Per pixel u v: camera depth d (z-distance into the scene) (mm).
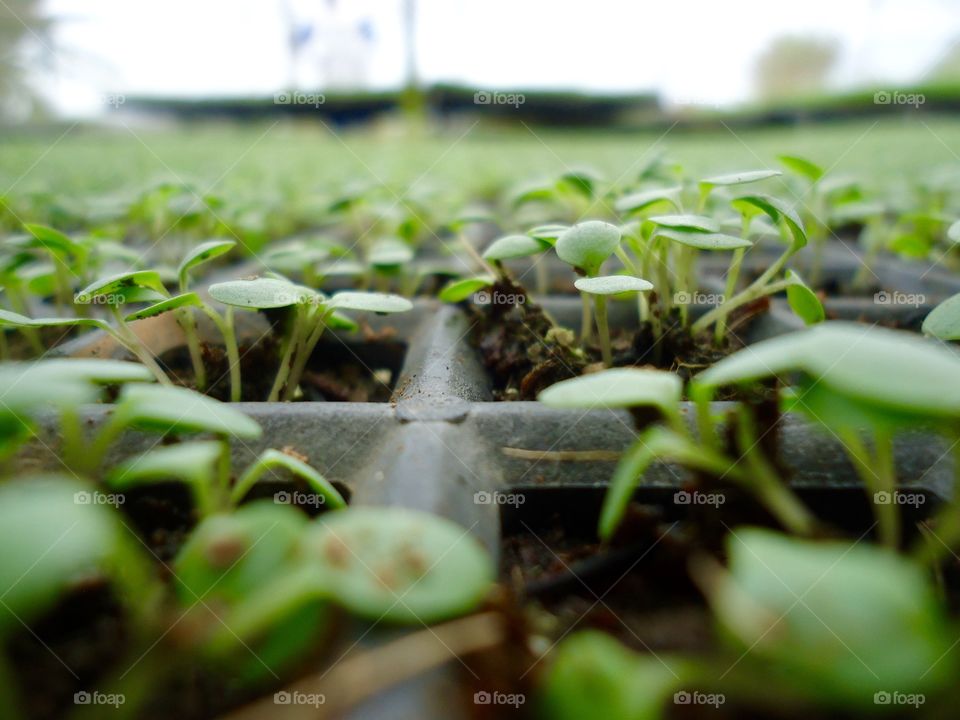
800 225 75
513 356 92
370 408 63
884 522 45
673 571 47
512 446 59
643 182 134
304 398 91
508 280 97
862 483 53
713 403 60
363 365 102
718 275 145
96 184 256
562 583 47
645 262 91
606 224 74
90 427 60
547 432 60
